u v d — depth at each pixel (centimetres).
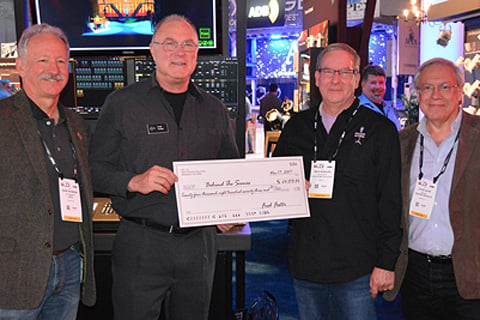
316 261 165
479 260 155
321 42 493
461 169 155
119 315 161
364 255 162
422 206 162
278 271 362
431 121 163
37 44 140
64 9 219
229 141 177
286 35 1602
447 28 530
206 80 207
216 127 169
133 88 161
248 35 1628
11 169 135
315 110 174
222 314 202
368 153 161
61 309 152
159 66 156
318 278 165
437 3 495
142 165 158
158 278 158
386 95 1145
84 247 158
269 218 159
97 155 158
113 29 219
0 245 134
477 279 153
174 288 164
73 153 154
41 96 143
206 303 167
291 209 161
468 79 470
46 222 139
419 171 167
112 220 192
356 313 163
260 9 1105
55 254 147
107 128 158
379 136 161
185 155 161
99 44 221
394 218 160
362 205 162
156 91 160
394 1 612
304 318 172
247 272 360
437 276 162
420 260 165
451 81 158
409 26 628
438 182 162
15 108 140
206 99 171
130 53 220
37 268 137
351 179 161
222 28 216
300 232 171
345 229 161
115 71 216
